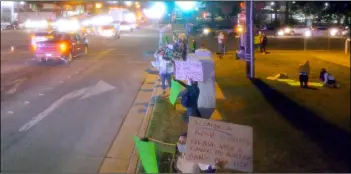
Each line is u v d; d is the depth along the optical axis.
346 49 24.77
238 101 11.64
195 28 44.62
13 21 52.75
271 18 61.62
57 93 13.33
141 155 5.36
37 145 8.21
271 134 8.62
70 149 8.00
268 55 24.52
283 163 7.06
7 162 7.25
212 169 5.29
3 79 15.64
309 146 7.88
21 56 23.94
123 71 18.17
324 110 10.59
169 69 12.48
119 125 9.64
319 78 15.45
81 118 10.29
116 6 63.59
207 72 10.63
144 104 11.84
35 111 10.98
